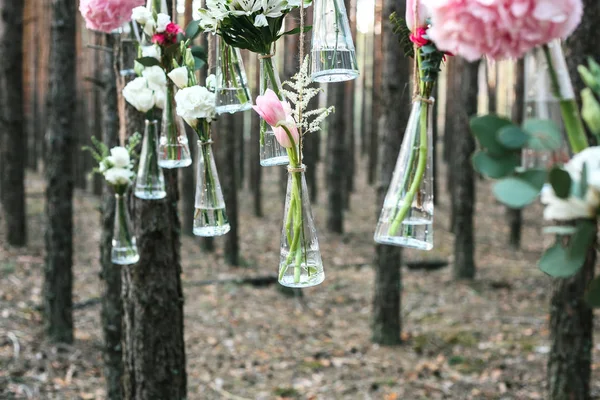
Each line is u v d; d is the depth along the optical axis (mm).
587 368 3926
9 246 8953
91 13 1750
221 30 1479
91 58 13000
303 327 7453
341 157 12562
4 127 8836
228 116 9852
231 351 6469
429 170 1163
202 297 8398
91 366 5562
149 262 2756
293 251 1396
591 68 771
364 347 6711
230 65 1638
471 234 9602
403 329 7355
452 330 7262
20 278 7684
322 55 1348
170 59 1862
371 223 14406
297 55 1583
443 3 712
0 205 11234
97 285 8172
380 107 6078
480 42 712
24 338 5754
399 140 6004
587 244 681
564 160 706
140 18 1796
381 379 5824
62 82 5797
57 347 5730
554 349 3977
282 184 15156
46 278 5797
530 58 784
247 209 15078
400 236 1151
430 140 1165
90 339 6176
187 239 11688
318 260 1418
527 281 9562
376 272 6723
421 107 1155
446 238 13156
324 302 8617
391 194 1175
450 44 728
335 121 12414
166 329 2816
